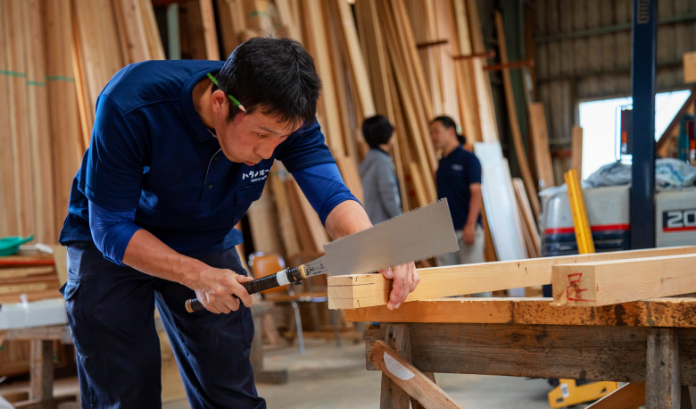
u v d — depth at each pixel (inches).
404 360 64.5
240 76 56.6
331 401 144.0
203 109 63.9
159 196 69.8
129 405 74.4
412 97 329.7
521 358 61.2
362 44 323.3
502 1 491.2
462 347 64.4
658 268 58.2
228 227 77.6
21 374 193.9
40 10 203.0
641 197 126.6
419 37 359.3
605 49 486.3
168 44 250.2
